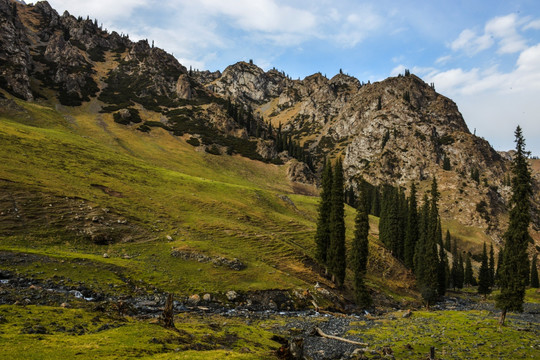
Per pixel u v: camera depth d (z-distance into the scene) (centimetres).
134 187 8500
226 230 7406
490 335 3591
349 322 4366
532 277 14488
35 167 7319
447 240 18500
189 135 19250
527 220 4131
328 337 3481
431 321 4519
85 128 15362
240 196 10794
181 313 3700
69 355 1539
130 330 2148
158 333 2173
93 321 2294
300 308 5112
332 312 5222
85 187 7306
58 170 7712
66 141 10294
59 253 4450
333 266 6444
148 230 6372
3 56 18925
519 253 4084
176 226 7019
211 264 5528
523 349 3042
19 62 19125
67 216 5728
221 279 5169
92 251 5075
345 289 6775
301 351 2192
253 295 4997
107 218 6178
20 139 8719
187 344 2130
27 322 2008
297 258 6988
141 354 1719
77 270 4047
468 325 4125
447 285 11944
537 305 8900
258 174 18000
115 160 10269
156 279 4588
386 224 11581
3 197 5522
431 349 2697
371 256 9250
